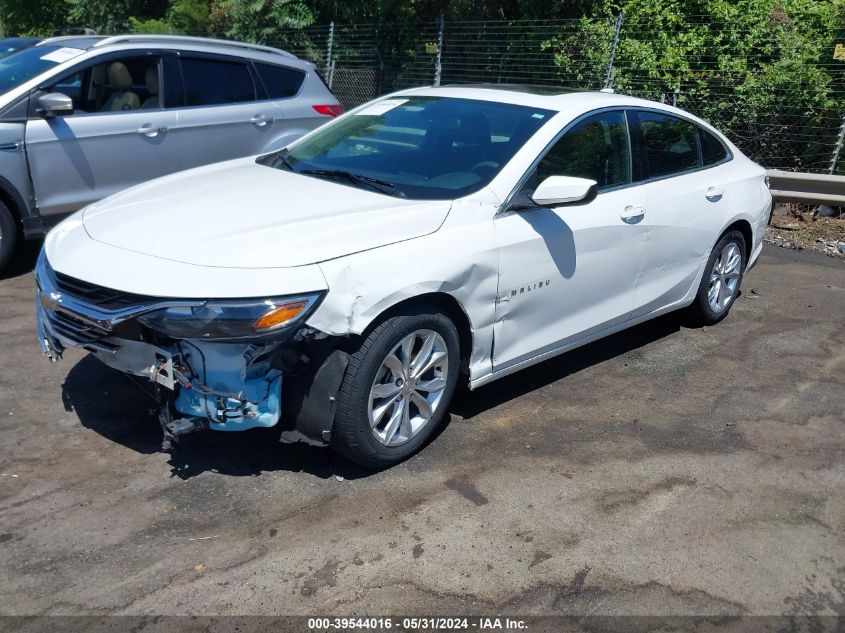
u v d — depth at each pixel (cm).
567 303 441
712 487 378
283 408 349
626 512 353
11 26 2128
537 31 1305
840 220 934
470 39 1391
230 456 376
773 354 550
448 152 432
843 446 426
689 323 594
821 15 1123
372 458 361
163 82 673
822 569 324
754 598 305
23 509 329
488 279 386
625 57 1209
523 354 425
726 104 1120
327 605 286
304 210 374
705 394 480
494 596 296
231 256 328
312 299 320
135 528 321
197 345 322
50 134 602
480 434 413
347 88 1581
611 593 302
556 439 414
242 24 1691
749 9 1166
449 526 335
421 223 368
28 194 599
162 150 670
